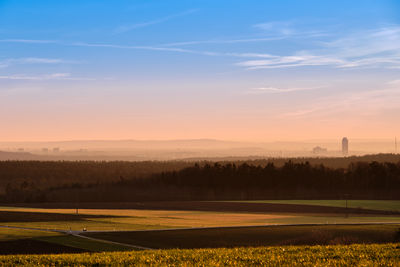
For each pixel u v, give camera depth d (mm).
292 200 156875
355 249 25547
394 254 23547
